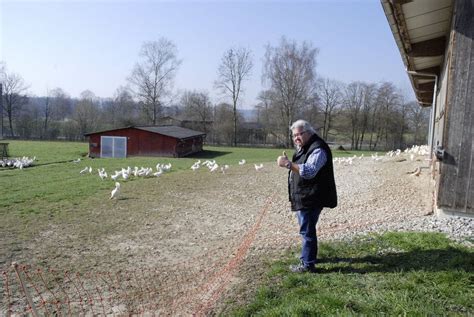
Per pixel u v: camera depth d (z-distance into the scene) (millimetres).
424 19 7340
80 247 6949
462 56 5996
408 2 6371
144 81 69188
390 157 19438
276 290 4410
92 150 36969
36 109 70875
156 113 69688
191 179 15570
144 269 5770
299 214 4848
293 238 6777
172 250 6695
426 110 50531
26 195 12172
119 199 11461
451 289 3939
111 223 8648
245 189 12781
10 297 4875
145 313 4324
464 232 5695
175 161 29078
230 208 10039
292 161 4863
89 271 5754
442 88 9273
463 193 6133
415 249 5184
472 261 4539
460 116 6059
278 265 5191
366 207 8672
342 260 5148
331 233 6688
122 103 70500
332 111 57031
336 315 3609
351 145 55094
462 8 5953
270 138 61281
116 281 5332
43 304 4574
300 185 4688
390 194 9750
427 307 3604
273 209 9719
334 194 4758
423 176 11820
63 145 47375
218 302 4355
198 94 66062
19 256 6480
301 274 4738
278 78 58781
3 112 67438
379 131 53281
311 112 58125
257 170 17953
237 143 61812
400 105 51781
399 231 6109
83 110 64188
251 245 6508
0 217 9258
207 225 8383
